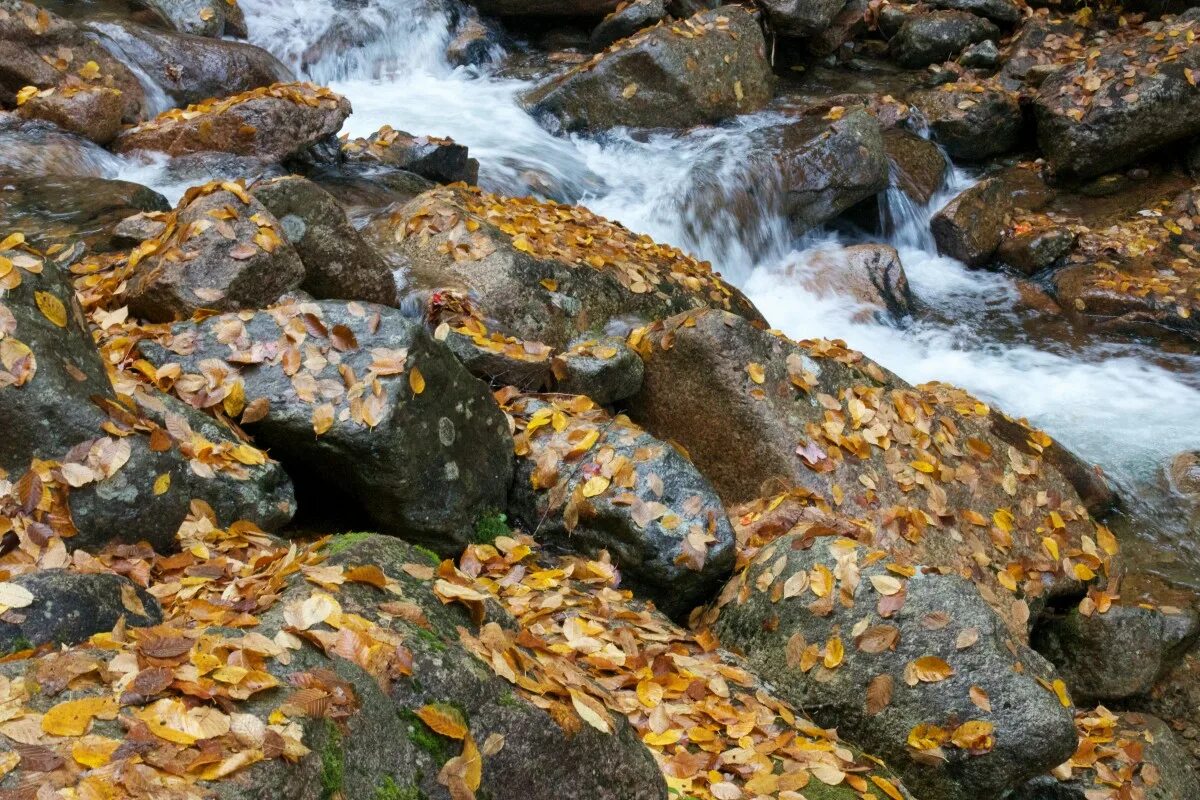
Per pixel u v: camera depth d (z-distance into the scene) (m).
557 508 4.55
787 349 5.42
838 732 3.93
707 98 10.21
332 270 5.25
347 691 2.30
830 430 5.27
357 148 8.02
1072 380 8.05
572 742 2.61
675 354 5.41
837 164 9.38
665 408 5.46
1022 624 5.09
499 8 11.80
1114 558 5.81
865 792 3.42
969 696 3.79
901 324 8.77
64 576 2.70
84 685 2.20
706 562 4.42
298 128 7.43
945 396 6.16
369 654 2.43
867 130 9.55
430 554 3.04
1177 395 7.86
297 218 5.14
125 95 7.59
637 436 4.67
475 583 2.98
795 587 4.12
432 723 2.40
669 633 4.12
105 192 6.07
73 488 3.30
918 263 9.80
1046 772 4.13
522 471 4.64
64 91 6.94
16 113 6.89
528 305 5.77
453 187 6.98
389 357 4.07
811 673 3.99
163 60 8.03
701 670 3.86
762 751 3.48
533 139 9.84
